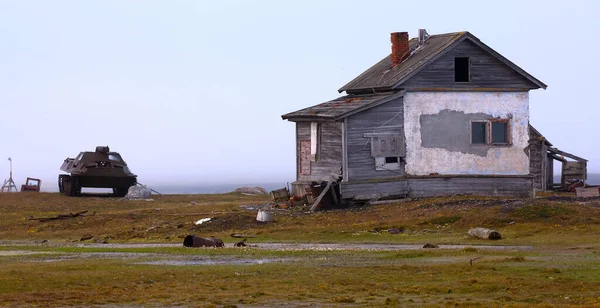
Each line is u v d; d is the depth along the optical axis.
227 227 52.09
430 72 61.03
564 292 26.62
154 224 55.16
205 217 56.25
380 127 59.78
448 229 48.00
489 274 30.09
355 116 59.03
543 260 33.72
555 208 48.50
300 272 31.27
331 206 58.22
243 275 30.62
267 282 28.98
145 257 37.12
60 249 41.91
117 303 25.45
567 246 39.31
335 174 59.56
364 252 38.12
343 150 58.56
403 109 60.56
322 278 29.78
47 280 29.50
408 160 60.69
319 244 44.12
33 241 50.66
